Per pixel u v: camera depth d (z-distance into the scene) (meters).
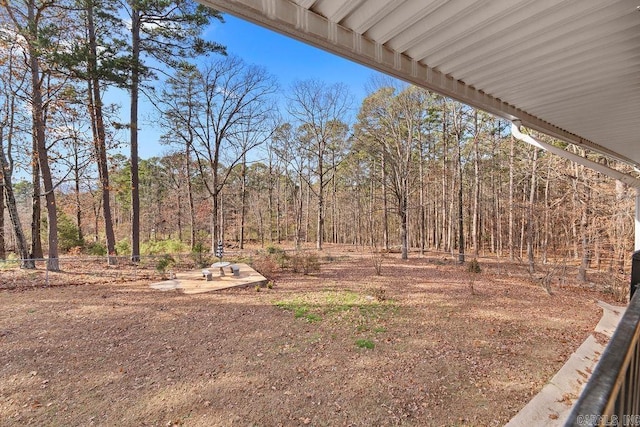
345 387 3.92
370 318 6.45
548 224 11.85
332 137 21.16
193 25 12.00
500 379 4.11
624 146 5.84
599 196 10.27
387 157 16.77
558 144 13.78
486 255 18.11
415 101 16.19
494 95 3.36
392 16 1.95
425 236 26.06
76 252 13.75
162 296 7.77
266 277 10.51
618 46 2.31
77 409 3.43
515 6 1.87
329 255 17.06
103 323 5.86
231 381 4.03
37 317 6.04
